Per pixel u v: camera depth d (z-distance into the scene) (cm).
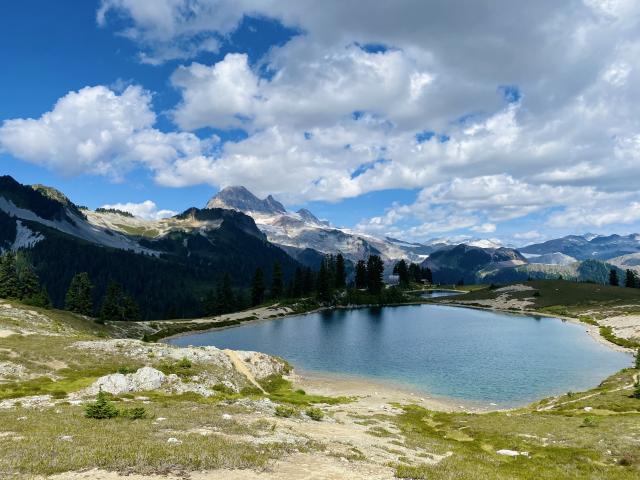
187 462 1725
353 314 19562
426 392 7138
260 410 3859
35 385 4872
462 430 4375
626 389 6072
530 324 15525
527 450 3375
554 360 9406
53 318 11594
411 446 3106
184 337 13962
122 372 5675
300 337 13250
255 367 7712
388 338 12669
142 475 1590
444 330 14175
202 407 3712
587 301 19512
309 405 5491
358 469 1962
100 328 12850
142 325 14912
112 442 2030
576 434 3731
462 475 2012
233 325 16550
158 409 3456
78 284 15900
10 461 1630
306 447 2308
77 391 4588
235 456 1858
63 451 1809
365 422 4247
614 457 3025
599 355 9869
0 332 7569
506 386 7419
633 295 19788
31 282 14800
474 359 9638
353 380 8000
